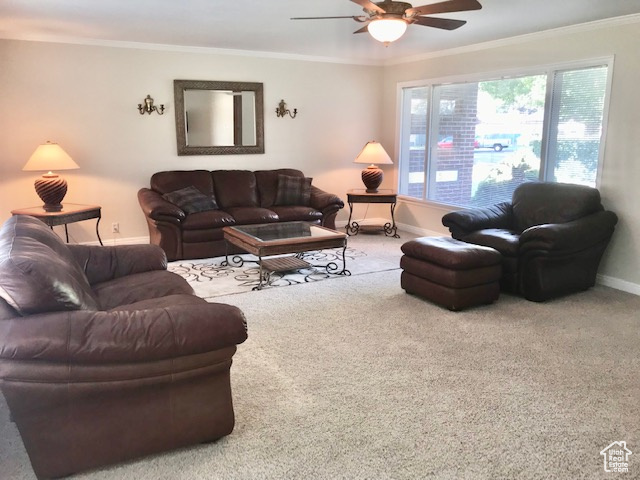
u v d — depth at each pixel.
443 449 2.18
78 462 1.99
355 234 6.77
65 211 4.96
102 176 5.70
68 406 1.92
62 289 1.95
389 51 6.18
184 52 5.86
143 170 5.89
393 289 4.40
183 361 2.01
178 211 5.24
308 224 5.24
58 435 1.93
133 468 2.06
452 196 6.29
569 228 4.00
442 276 3.82
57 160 4.93
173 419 2.09
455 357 3.06
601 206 4.41
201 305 2.11
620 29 4.22
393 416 2.43
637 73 4.13
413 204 6.91
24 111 5.23
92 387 1.91
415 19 3.25
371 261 5.35
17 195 5.35
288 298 4.16
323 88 6.78
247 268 5.07
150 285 2.92
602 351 3.15
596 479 2.00
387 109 7.17
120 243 5.91
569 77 4.72
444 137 6.31
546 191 4.64
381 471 2.04
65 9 4.03
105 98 5.57
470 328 3.52
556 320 3.67
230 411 2.20
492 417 2.43
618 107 4.30
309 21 4.48
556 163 4.95
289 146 6.71
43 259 2.02
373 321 3.65
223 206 6.00
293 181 6.29
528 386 2.72
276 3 3.84
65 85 5.36
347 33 5.03
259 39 5.38
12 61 5.10
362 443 2.22
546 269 3.99
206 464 2.09
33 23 4.57
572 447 2.20
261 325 3.57
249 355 3.09
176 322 1.99
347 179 7.23
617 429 2.33
